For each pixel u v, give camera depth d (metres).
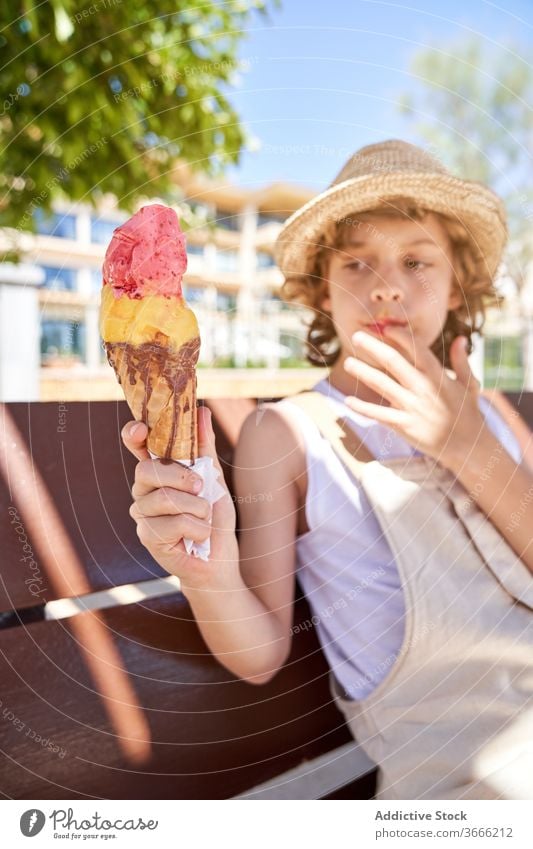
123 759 0.78
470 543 0.94
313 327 1.27
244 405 1.03
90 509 0.79
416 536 0.94
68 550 0.77
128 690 0.80
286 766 0.93
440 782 0.86
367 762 0.97
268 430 1.02
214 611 0.82
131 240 0.57
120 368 0.61
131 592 0.96
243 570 0.95
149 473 0.65
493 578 0.94
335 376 1.17
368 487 0.98
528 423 1.30
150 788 0.80
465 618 0.90
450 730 0.88
